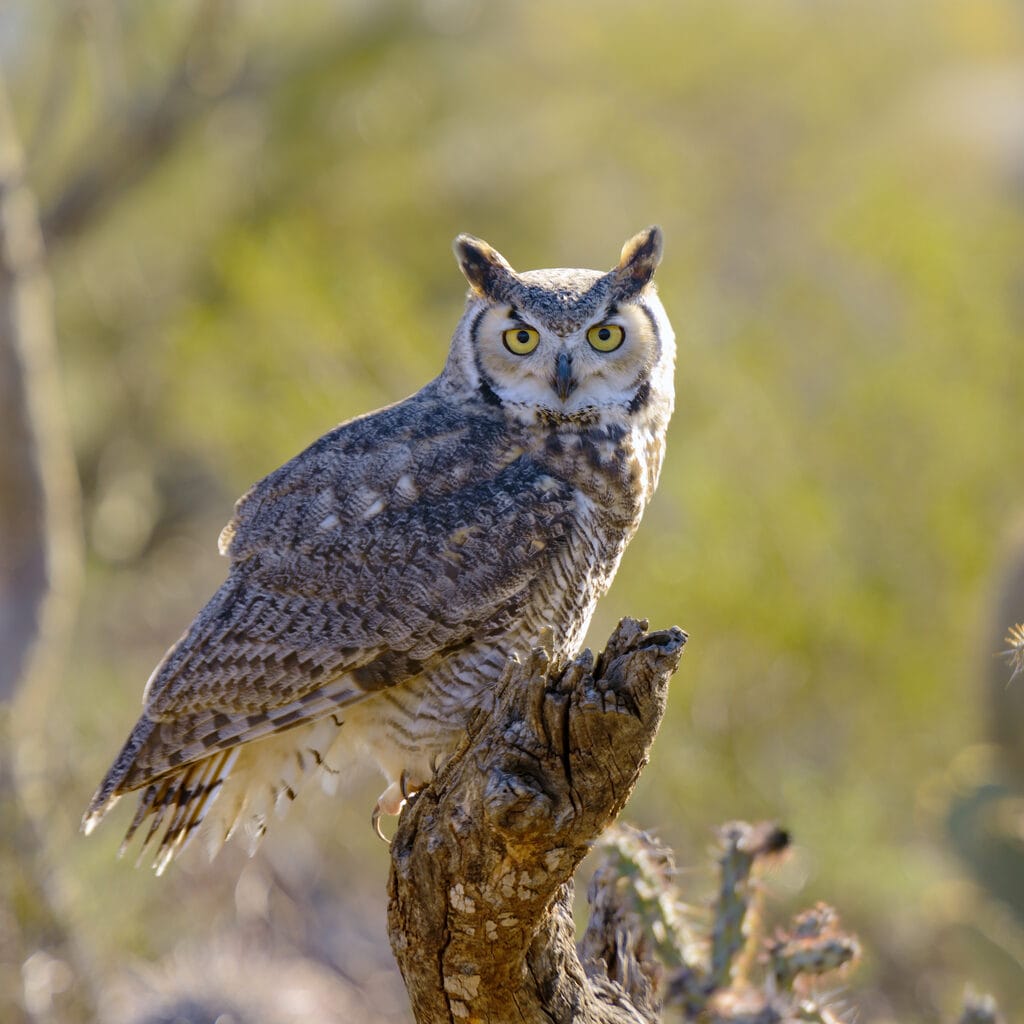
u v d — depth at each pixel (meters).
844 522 23.89
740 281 29.89
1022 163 32.03
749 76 33.12
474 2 30.16
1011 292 24.98
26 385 16.81
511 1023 8.07
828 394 24.92
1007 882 14.91
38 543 17.02
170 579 29.78
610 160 32.75
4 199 16.83
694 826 22.14
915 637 23.28
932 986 19.31
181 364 28.88
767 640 22.88
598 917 9.58
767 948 9.52
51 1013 15.05
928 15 35.22
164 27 26.91
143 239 29.72
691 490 23.41
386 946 20.33
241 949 17.20
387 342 25.22
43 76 26.41
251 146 29.53
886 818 22.20
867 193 26.89
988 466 23.81
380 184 30.59
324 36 28.72
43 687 17.27
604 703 6.95
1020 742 15.24
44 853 15.49
